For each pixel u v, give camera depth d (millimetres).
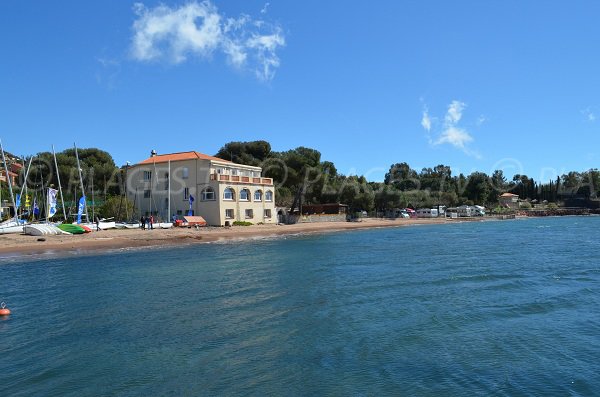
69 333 14961
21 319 16750
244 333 14883
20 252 38656
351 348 13359
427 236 63250
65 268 30125
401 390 10523
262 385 10820
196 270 28953
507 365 11961
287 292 21469
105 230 57000
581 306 18391
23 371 11750
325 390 10531
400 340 14062
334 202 106812
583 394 10250
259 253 39844
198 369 11812
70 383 10992
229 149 108188
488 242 51406
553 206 174750
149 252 41000
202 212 71938
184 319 16594
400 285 23219
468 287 22625
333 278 25516
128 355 12859
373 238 59500
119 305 18859
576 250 41344
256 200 78500
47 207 54344
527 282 24000
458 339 14141
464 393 10352
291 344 13750
